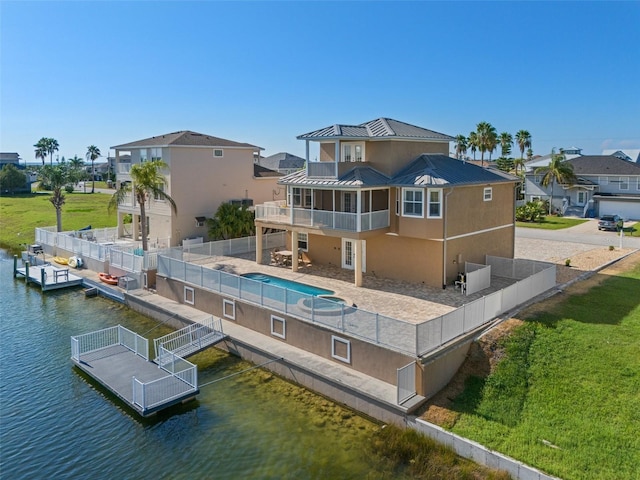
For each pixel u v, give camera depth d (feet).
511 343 60.29
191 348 70.85
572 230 156.97
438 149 100.01
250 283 75.77
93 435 53.11
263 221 106.01
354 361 60.85
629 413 48.47
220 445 50.90
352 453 48.73
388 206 90.38
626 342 60.34
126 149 140.97
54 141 490.90
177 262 90.79
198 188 133.39
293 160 237.04
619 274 92.53
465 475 43.88
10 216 219.00
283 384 63.67
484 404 52.16
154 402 56.75
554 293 78.33
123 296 98.07
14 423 55.67
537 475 41.86
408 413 51.31
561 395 52.21
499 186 96.68
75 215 209.87
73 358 70.03
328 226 91.50
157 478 46.14
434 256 84.74
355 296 80.48
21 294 106.01
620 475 41.52
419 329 53.62
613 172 197.57
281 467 47.16
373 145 92.32
